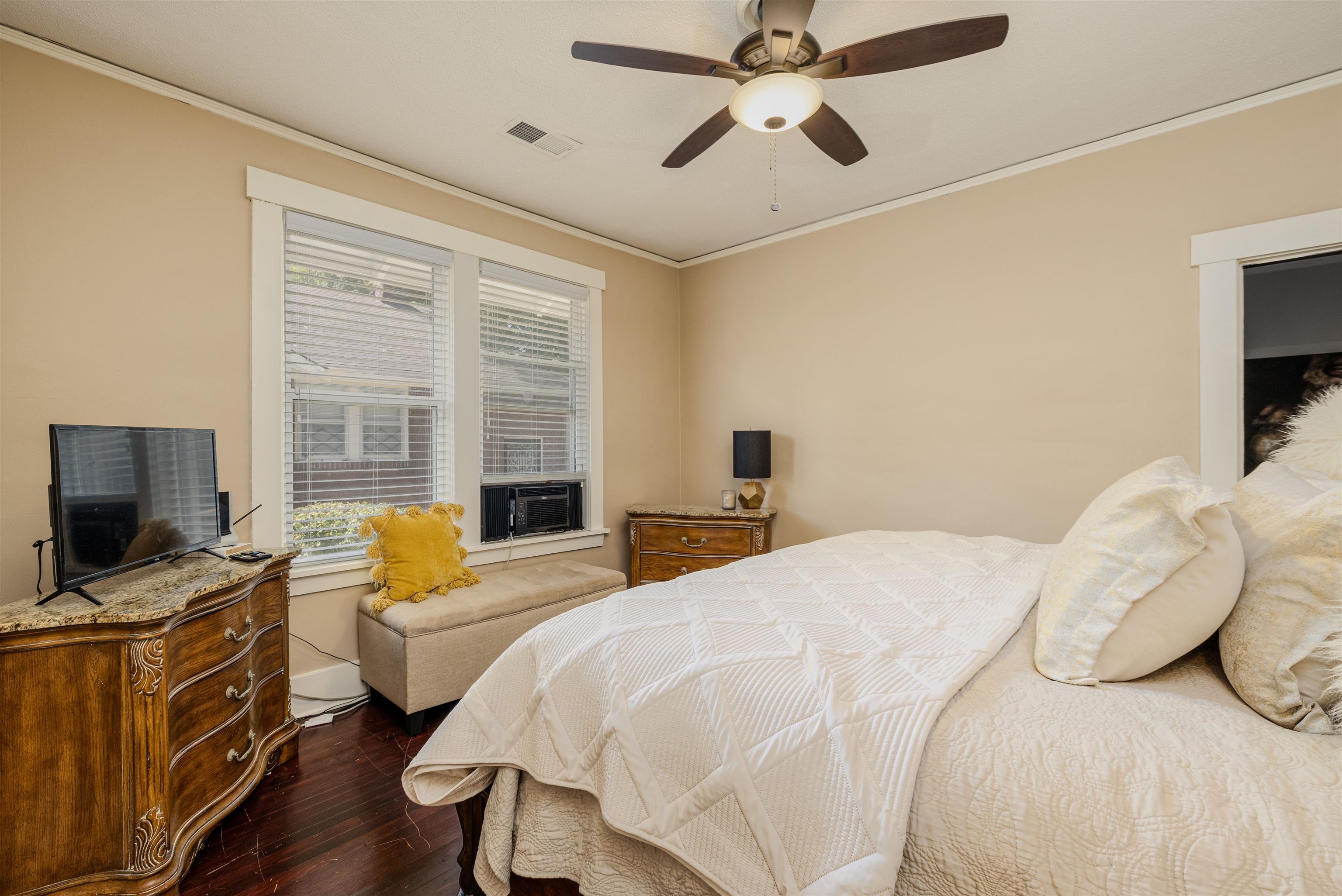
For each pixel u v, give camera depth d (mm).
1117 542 1017
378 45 2039
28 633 1323
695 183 3096
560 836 1145
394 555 2586
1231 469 2379
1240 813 663
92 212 2068
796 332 3738
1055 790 741
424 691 2352
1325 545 846
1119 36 1998
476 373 3193
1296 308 3203
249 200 2432
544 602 2758
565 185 3113
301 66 2150
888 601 1415
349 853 1631
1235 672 907
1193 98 2361
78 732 1369
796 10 1523
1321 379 3131
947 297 3121
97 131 2082
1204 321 2445
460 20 1923
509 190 3174
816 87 1734
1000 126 2562
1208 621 951
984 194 3006
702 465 4258
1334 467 1282
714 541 3594
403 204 2906
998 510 2963
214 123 2348
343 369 2736
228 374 2363
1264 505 1081
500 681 1294
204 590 1586
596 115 2467
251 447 2418
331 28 1956
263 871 1561
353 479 2773
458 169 2924
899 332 3291
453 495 3094
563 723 1158
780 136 2633
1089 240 2713
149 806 1404
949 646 1117
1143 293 2582
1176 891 629
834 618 1279
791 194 3232
